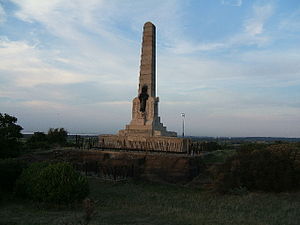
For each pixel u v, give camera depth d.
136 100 37.59
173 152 29.78
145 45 38.03
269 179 21.75
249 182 22.38
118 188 22.45
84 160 30.75
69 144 46.59
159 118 38.19
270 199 19.45
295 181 21.72
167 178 26.06
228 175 22.42
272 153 23.33
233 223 13.92
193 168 26.45
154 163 27.19
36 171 18.50
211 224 13.61
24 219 13.66
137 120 36.78
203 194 21.56
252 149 25.09
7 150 29.73
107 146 34.53
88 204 10.51
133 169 26.56
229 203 18.39
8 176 19.88
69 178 16.89
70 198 16.56
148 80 37.38
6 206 16.52
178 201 18.92
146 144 32.38
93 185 23.12
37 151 35.78
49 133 51.66
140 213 15.49
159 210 16.28
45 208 16.12
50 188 16.41
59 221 13.12
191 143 30.94
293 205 17.86
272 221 14.45
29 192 17.45
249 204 18.17
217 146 41.03
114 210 16.12
